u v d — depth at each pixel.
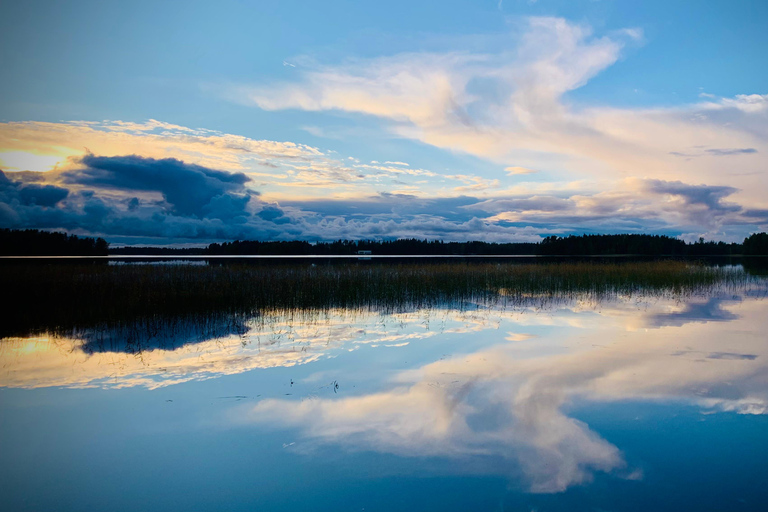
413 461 3.87
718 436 4.31
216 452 4.03
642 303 12.80
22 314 9.79
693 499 3.35
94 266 16.59
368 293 13.12
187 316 10.09
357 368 6.38
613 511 3.17
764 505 3.27
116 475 3.69
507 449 4.08
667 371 6.21
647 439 4.26
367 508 3.23
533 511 3.18
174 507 3.27
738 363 6.60
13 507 3.27
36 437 4.29
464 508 3.22
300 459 3.91
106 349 7.48
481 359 6.83
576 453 4.01
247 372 6.21
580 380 5.85
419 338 8.27
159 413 4.84
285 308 11.40
